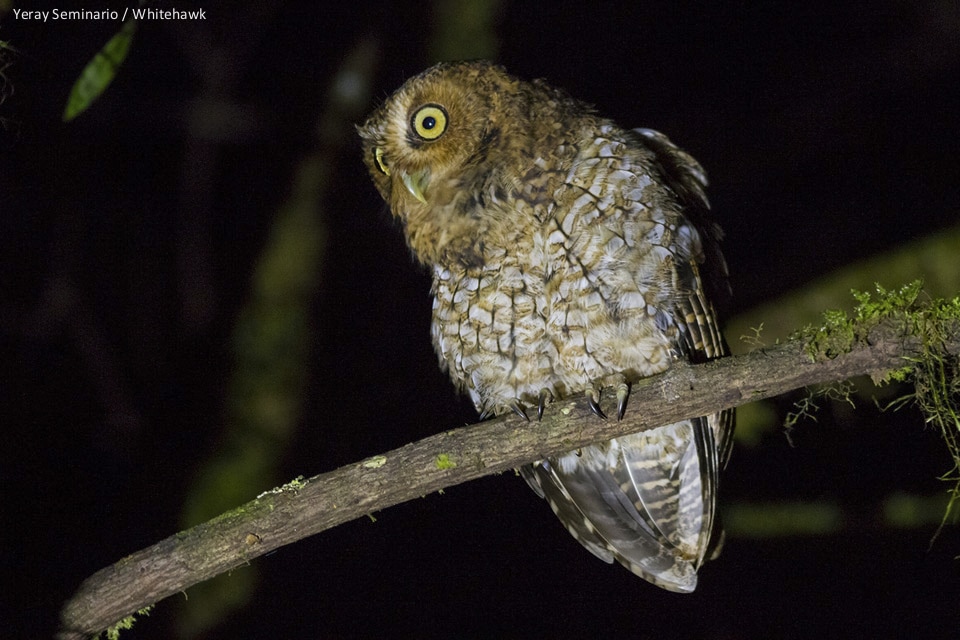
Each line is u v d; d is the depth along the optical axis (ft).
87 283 41.50
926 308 16.51
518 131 22.25
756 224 45.55
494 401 23.52
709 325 22.18
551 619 37.70
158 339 41.93
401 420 42.29
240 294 43.19
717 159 47.44
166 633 32.24
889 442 35.70
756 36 48.83
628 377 22.13
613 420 18.34
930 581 35.24
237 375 35.35
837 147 46.55
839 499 35.37
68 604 17.76
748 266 43.91
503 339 22.76
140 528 36.47
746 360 17.44
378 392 42.60
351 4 44.86
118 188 42.80
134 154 43.06
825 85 47.70
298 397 35.35
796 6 48.29
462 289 23.22
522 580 38.42
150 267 42.55
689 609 36.99
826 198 45.62
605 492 25.00
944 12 46.19
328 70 44.96
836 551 36.40
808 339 17.02
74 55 40.75
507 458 18.39
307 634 36.42
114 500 37.29
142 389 40.60
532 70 48.42
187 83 43.80
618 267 21.40
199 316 42.29
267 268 36.88
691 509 24.35
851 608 35.60
